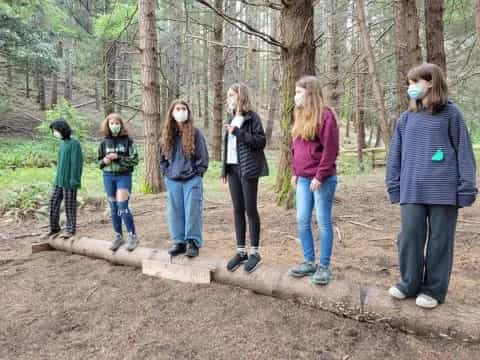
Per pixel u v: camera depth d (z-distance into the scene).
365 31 6.04
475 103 11.12
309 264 3.19
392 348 2.52
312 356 2.48
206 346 2.63
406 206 2.61
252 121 3.27
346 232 5.23
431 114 2.52
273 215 6.08
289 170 6.43
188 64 18.39
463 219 5.73
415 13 7.21
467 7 8.56
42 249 4.83
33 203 7.07
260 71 27.42
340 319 2.87
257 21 17.61
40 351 2.66
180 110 3.57
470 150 2.44
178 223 3.82
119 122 4.09
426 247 2.85
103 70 10.65
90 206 7.53
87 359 2.56
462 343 2.47
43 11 16.78
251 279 3.32
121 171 4.12
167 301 3.28
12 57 17.52
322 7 10.87
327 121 2.87
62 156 4.66
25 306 3.30
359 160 14.66
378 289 2.91
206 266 3.57
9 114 22.36
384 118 6.12
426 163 2.50
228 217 6.31
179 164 3.67
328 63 12.77
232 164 3.42
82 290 3.58
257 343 2.63
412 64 7.26
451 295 3.14
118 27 13.29
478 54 8.35
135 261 4.03
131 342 2.72
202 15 13.93
